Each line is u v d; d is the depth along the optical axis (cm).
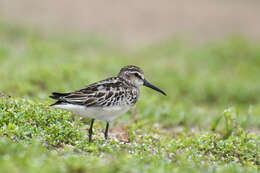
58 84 1709
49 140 1012
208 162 1052
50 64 1938
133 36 2886
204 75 2209
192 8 3347
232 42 2655
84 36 2742
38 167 766
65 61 2019
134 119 1468
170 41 2738
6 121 1041
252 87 2103
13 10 3036
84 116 1082
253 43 2748
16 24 2778
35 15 3017
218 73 2314
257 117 1720
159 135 1298
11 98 1172
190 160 1023
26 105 1142
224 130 1393
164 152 1089
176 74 2159
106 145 1032
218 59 2481
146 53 2581
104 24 3027
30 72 1772
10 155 827
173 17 3184
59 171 766
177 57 2514
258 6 3453
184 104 1797
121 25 3025
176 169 884
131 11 3253
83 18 3070
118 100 1100
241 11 3325
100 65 2141
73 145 1049
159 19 3138
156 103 1717
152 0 3466
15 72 1772
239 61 2480
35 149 875
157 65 2278
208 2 3484
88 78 1791
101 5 3316
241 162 1092
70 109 1052
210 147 1137
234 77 2266
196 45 2736
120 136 1250
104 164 839
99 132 1259
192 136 1322
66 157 898
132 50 2662
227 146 1145
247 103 2038
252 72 2334
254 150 1159
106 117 1107
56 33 2755
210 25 3069
